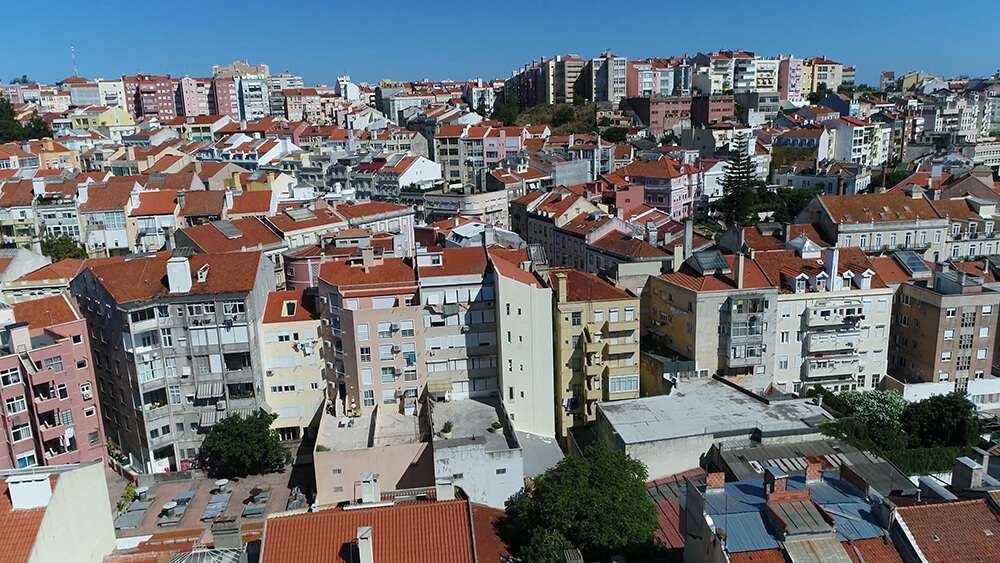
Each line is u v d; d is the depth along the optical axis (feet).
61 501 162.71
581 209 545.03
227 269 319.68
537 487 224.74
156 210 518.78
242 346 310.65
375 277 318.86
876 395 326.03
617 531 207.72
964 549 144.25
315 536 169.17
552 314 323.78
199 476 313.94
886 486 232.32
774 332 335.06
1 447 284.20
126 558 175.94
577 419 334.85
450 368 322.14
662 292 351.46
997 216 483.92
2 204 528.22
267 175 614.75
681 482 264.52
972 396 350.64
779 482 161.68
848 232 456.45
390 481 278.87
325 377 327.47
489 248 370.53
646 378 346.13
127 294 302.66
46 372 291.17
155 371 307.58
